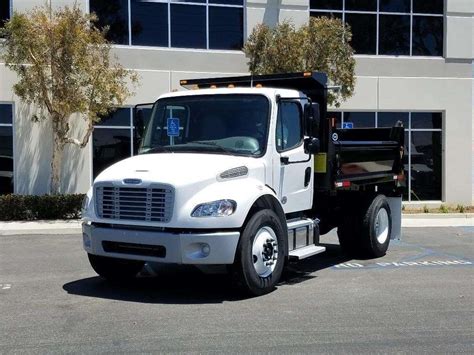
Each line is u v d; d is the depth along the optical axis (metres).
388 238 11.27
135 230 7.35
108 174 7.78
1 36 18.05
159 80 19.44
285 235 8.15
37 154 18.36
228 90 8.54
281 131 8.45
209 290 8.13
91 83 16.27
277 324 6.42
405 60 21.38
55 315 6.82
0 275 9.28
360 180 10.44
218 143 8.23
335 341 5.84
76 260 10.69
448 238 13.94
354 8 21.16
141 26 19.41
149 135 8.77
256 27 18.39
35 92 16.52
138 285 8.49
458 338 5.96
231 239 7.28
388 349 5.62
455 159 21.69
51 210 16.59
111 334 6.06
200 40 19.92
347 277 9.09
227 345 5.70
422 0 21.66
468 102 21.73
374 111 21.33
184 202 7.18
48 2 18.19
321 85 9.42
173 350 5.56
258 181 7.92
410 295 7.85
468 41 21.73
